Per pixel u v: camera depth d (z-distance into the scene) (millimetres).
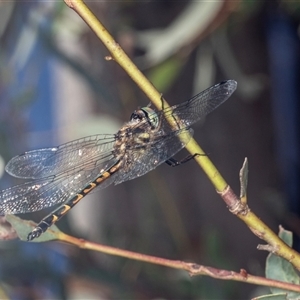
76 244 766
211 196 885
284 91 877
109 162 813
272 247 752
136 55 877
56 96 915
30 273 853
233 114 878
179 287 862
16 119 879
